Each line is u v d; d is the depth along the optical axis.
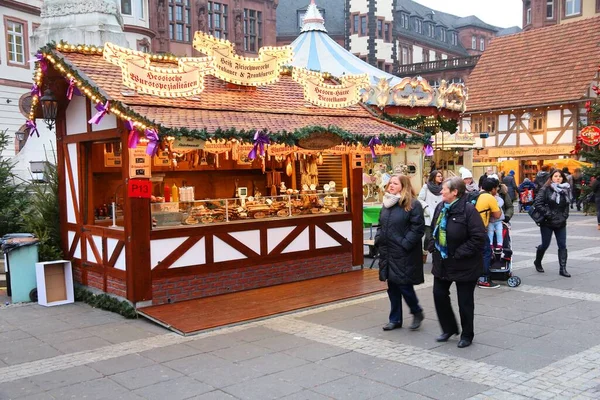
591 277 9.41
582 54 29.55
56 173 10.14
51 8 14.01
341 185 10.86
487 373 5.26
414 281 6.52
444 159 26.61
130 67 7.94
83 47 8.69
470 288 5.98
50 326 7.49
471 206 5.90
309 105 10.30
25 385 5.37
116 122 7.96
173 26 40.72
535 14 43.41
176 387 5.18
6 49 27.33
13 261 9.00
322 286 9.10
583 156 20.45
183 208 8.42
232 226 8.76
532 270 10.09
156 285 8.02
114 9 14.27
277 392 4.98
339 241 10.15
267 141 8.02
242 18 45.38
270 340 6.51
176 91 8.46
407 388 4.98
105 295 8.45
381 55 54.91
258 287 9.05
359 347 6.15
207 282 8.50
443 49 65.38
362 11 54.72
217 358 5.94
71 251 9.48
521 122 30.45
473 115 32.56
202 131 7.39
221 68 9.36
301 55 17.69
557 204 9.47
